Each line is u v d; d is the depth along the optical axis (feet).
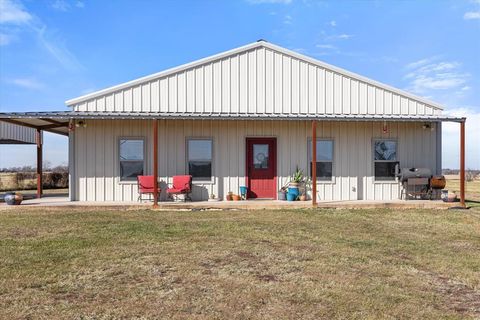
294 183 44.19
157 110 44.04
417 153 46.78
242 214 36.27
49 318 12.91
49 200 45.16
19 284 16.22
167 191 42.24
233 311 13.60
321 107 46.11
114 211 37.88
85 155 43.09
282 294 15.29
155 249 22.20
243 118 40.81
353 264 19.79
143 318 12.97
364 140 46.21
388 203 41.06
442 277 18.03
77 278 17.07
